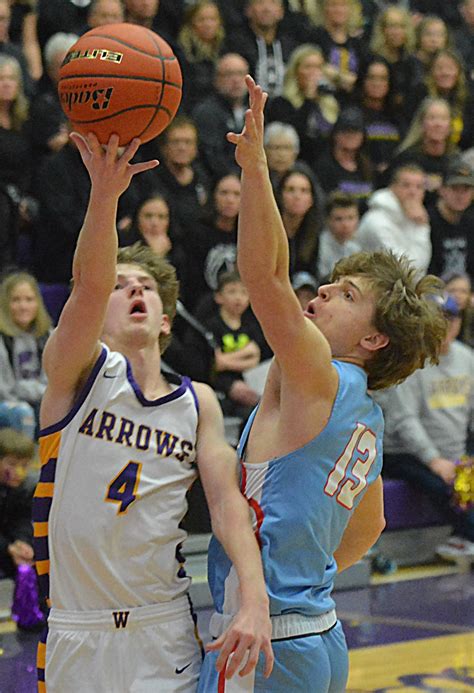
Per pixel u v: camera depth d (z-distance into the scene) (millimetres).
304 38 16797
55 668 4617
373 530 4992
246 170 4199
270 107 15180
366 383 4625
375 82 16016
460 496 11953
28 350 10977
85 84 4285
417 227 13867
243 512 4422
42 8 14672
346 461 4488
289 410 4383
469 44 18828
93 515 4547
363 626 9852
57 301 12430
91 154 4301
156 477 4637
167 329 5070
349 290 4664
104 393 4605
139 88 4277
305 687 4383
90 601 4578
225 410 11609
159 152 13133
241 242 4246
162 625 4613
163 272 5020
